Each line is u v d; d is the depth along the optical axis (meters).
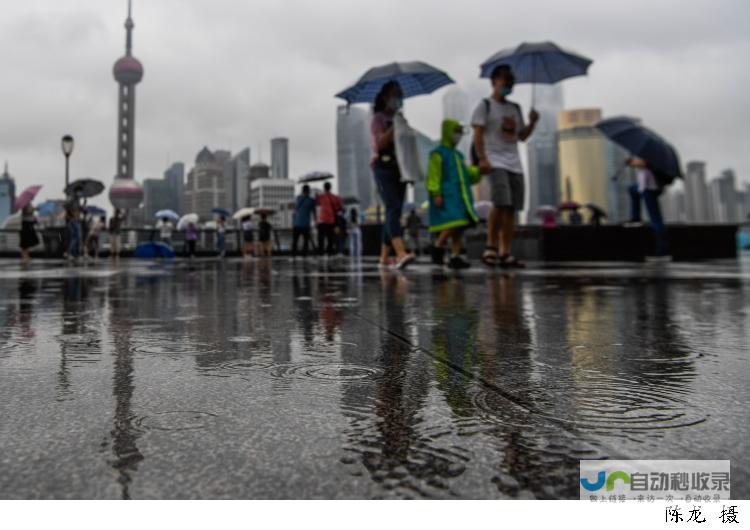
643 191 13.09
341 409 1.17
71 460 0.87
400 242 8.62
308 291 4.56
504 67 8.19
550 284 5.23
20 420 1.08
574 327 2.49
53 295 4.26
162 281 5.98
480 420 1.09
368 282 5.70
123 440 0.96
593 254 13.30
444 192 8.21
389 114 8.45
